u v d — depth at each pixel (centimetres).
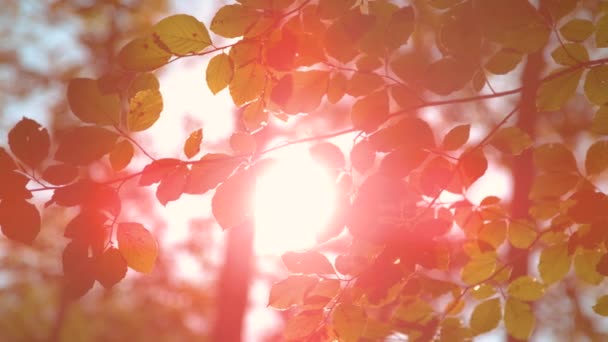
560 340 530
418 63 143
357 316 153
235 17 139
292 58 140
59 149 136
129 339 1072
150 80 138
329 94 145
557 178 155
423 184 146
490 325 162
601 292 505
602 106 150
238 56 142
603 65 145
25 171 136
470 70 142
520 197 380
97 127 137
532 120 403
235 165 140
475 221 162
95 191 137
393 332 159
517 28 139
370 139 144
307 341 154
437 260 148
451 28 140
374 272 147
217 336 588
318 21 141
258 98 147
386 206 143
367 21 139
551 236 160
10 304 1113
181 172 139
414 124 144
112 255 138
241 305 592
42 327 1118
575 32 143
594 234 152
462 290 162
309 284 151
